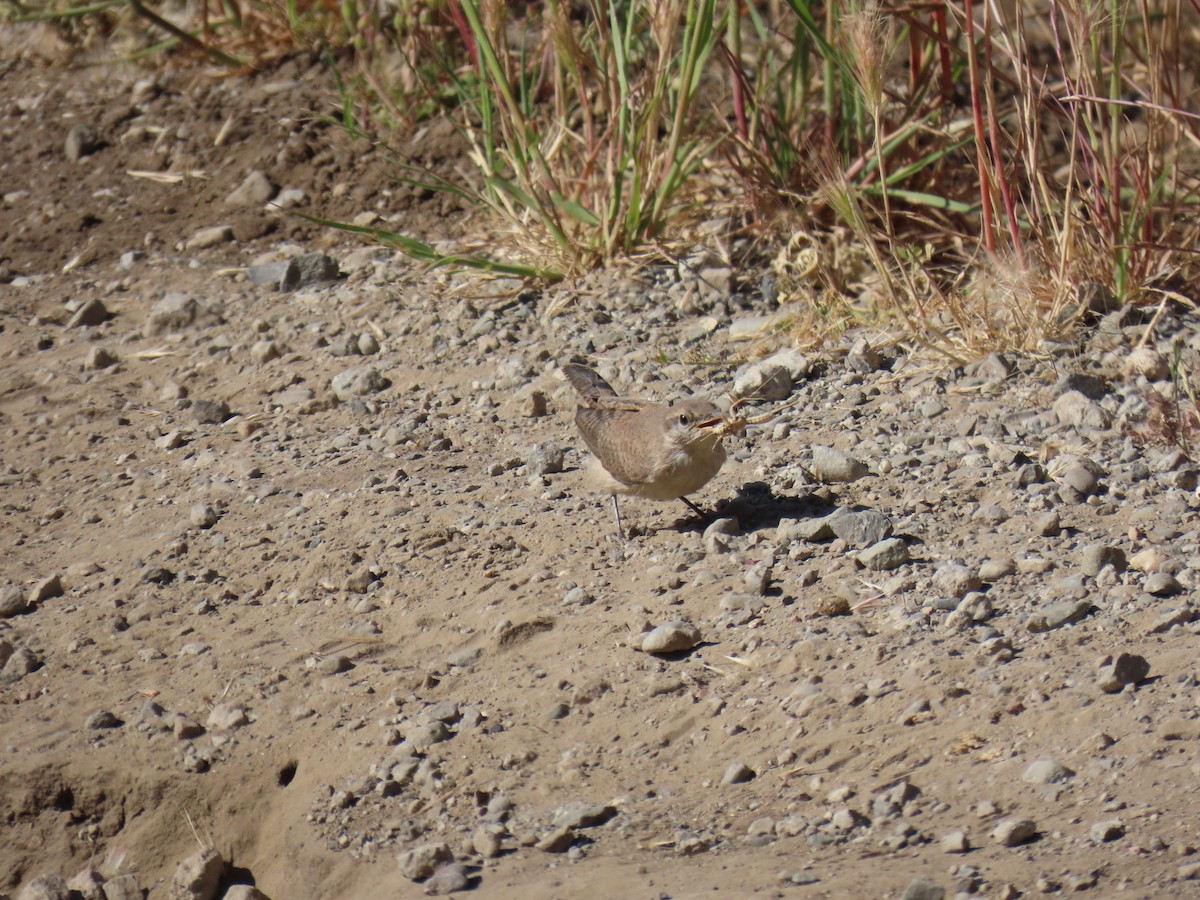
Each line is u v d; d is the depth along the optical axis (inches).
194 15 785.6
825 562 374.0
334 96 732.0
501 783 318.0
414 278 605.6
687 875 272.8
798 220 566.3
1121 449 418.6
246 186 682.2
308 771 337.7
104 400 540.4
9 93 776.3
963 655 322.7
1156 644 317.1
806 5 565.9
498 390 514.0
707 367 510.0
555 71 609.3
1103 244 514.3
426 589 391.9
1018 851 261.6
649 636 346.9
